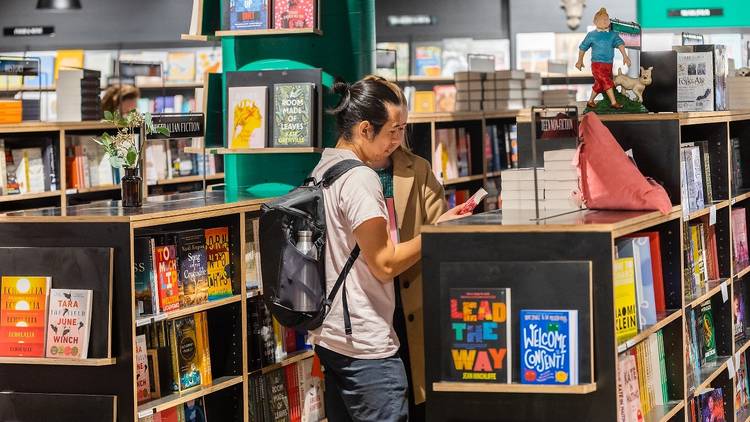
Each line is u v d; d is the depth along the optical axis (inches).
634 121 172.9
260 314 191.3
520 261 135.1
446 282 136.7
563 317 133.3
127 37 529.3
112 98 395.9
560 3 485.1
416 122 288.2
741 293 232.8
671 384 175.5
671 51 195.8
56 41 533.0
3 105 301.1
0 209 313.1
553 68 428.5
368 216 143.4
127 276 159.3
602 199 155.2
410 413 179.5
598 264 133.6
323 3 214.4
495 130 351.9
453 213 153.7
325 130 213.0
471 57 386.3
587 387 132.2
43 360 160.6
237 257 185.5
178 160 390.0
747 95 226.1
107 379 162.1
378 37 502.6
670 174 171.2
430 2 499.2
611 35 175.8
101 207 177.9
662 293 169.8
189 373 176.1
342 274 147.9
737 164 233.5
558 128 145.2
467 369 135.9
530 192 157.5
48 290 161.8
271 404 193.9
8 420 165.6
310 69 208.8
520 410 136.9
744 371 234.8
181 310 170.6
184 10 524.7
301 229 148.6
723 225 213.6
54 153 318.0
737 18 423.5
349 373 148.8
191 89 509.0
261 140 210.2
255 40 217.5
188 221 185.8
